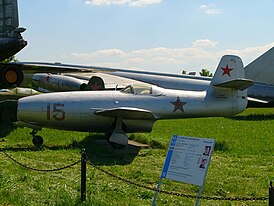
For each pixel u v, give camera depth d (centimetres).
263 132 2134
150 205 759
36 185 859
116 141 1472
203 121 2816
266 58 3158
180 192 876
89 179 949
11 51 1739
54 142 1577
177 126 2453
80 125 1548
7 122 1748
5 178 884
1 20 1739
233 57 1883
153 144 1588
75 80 3023
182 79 2967
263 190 908
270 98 3112
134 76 3142
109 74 3216
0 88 1766
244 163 1240
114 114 1487
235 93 1758
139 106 1574
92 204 730
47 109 1501
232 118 3105
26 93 2058
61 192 787
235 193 884
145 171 1080
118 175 1020
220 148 1519
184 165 660
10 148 1418
